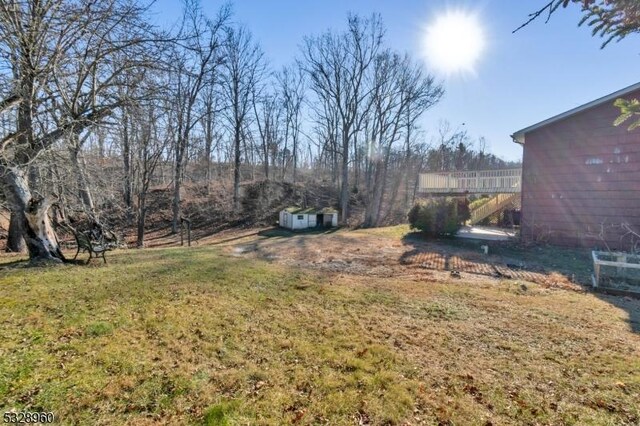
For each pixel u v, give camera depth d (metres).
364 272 8.15
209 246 12.73
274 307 5.15
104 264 7.68
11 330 3.88
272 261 9.34
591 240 11.09
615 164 10.62
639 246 10.07
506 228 16.75
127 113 7.66
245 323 4.44
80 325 4.11
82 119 7.14
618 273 7.21
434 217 14.18
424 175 18.28
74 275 6.41
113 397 2.74
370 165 27.34
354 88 24.42
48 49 6.52
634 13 2.37
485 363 3.54
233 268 7.69
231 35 23.00
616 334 4.39
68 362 3.23
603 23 2.54
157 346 3.68
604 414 2.70
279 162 34.06
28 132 6.80
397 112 24.28
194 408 2.66
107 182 9.34
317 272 7.86
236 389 2.94
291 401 2.80
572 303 5.76
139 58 7.26
